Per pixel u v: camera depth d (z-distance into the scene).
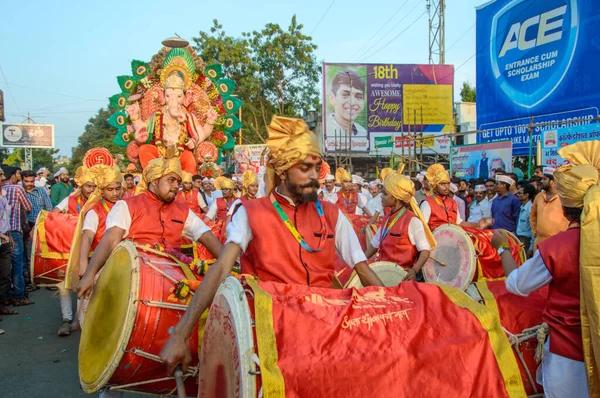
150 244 4.06
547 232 7.36
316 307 2.36
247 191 10.10
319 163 2.90
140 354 3.30
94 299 3.87
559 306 2.86
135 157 17.42
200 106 18.05
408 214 5.57
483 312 2.51
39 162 77.75
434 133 30.80
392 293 2.69
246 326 2.13
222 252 2.88
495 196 11.01
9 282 8.65
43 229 7.23
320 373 2.09
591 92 15.38
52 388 5.38
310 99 35.06
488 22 19.11
